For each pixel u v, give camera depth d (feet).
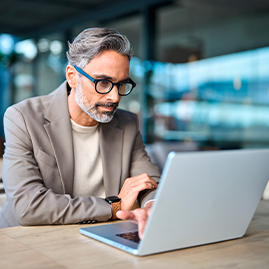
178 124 19.58
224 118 19.24
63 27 24.40
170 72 19.63
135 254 2.61
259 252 2.77
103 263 2.46
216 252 2.75
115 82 4.48
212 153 2.64
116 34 4.47
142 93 19.56
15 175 4.15
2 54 25.50
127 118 5.75
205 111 19.42
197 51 19.31
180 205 2.61
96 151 5.35
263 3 17.83
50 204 3.69
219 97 19.20
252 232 3.42
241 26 18.40
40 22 24.85
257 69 18.19
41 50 25.40
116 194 5.16
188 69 19.45
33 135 4.61
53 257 2.58
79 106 4.78
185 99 19.60
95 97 4.52
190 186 2.60
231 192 2.89
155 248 2.65
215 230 2.96
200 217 2.79
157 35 19.72
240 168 2.85
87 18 22.95
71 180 4.81
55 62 24.71
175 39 19.47
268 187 6.55
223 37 18.93
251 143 18.60
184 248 2.84
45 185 4.61
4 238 3.11
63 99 5.03
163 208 2.53
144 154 5.82
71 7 22.20
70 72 4.75
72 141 4.87
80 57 4.52
